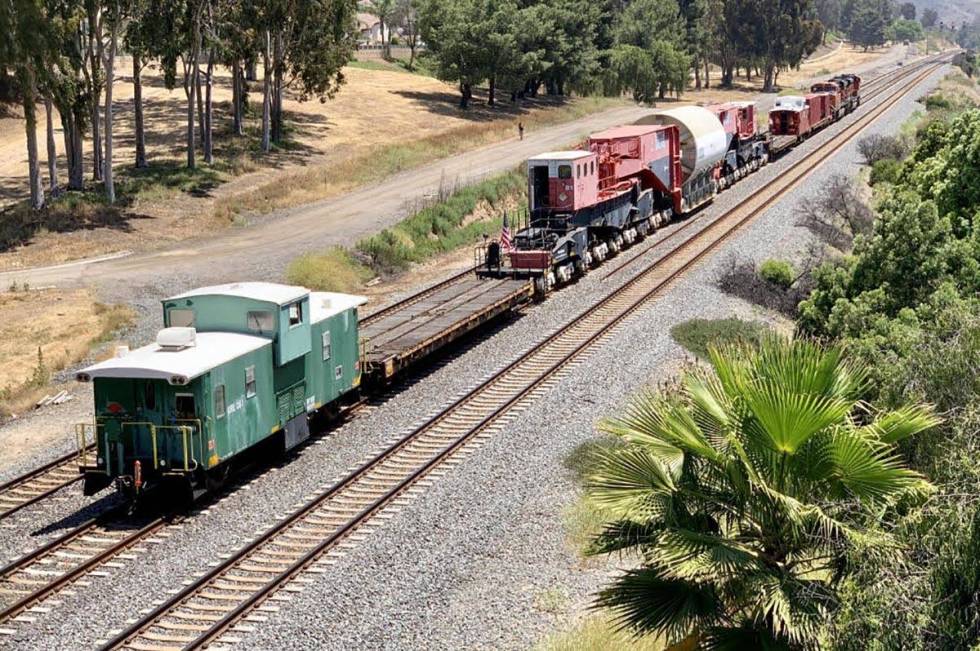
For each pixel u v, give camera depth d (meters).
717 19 155.88
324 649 16.78
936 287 27.98
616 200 47.62
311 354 26.41
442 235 55.03
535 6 107.88
